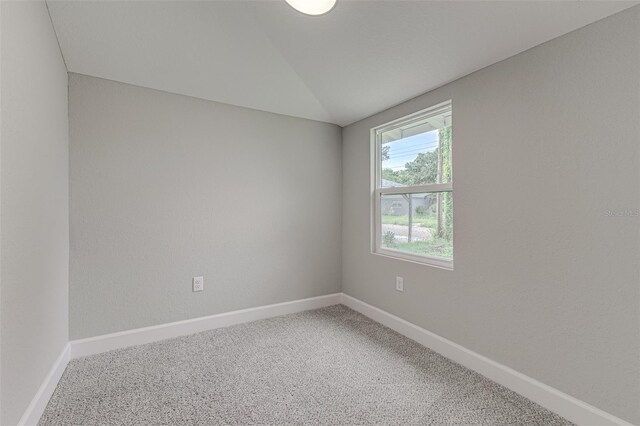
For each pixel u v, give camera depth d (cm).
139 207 226
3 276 104
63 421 143
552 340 155
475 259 192
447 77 202
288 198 295
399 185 264
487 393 168
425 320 227
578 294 145
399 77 217
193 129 247
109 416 147
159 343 228
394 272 256
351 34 191
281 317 284
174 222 240
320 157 314
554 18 144
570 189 148
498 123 179
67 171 199
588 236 142
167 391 168
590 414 140
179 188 242
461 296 201
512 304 172
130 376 182
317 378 182
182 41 200
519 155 169
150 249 231
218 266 259
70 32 177
